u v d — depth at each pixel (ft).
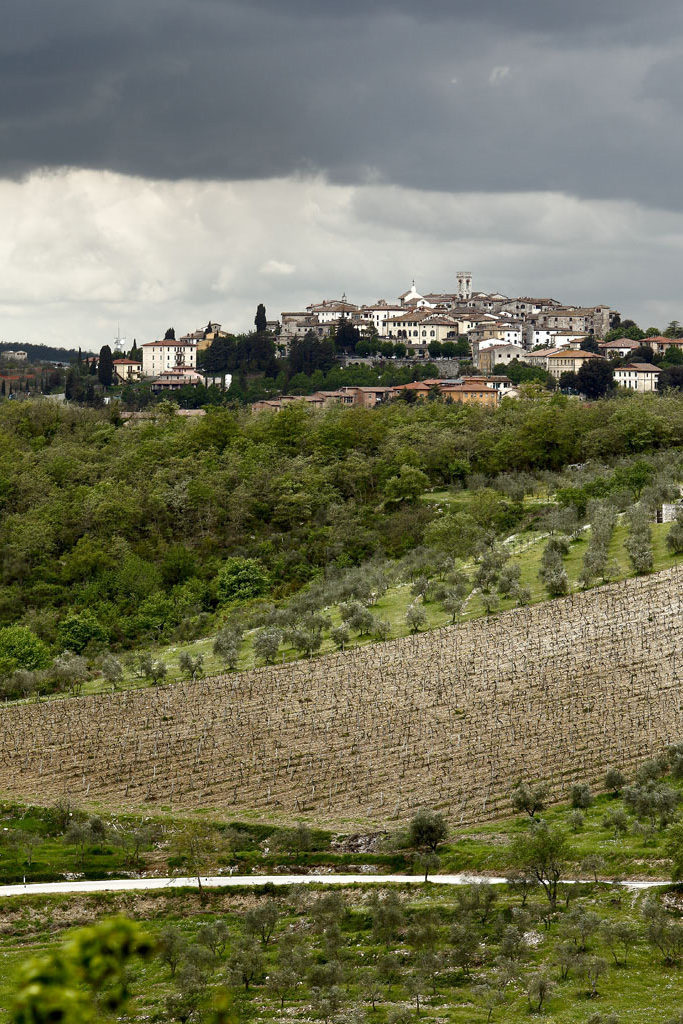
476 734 535.19
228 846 458.09
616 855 412.77
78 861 459.73
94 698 634.02
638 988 327.88
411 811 474.49
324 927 391.45
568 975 340.18
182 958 373.81
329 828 467.93
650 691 554.05
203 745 554.46
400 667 625.00
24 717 611.06
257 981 361.92
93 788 520.83
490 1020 314.76
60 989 65.92
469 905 385.91
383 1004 334.85
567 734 523.29
